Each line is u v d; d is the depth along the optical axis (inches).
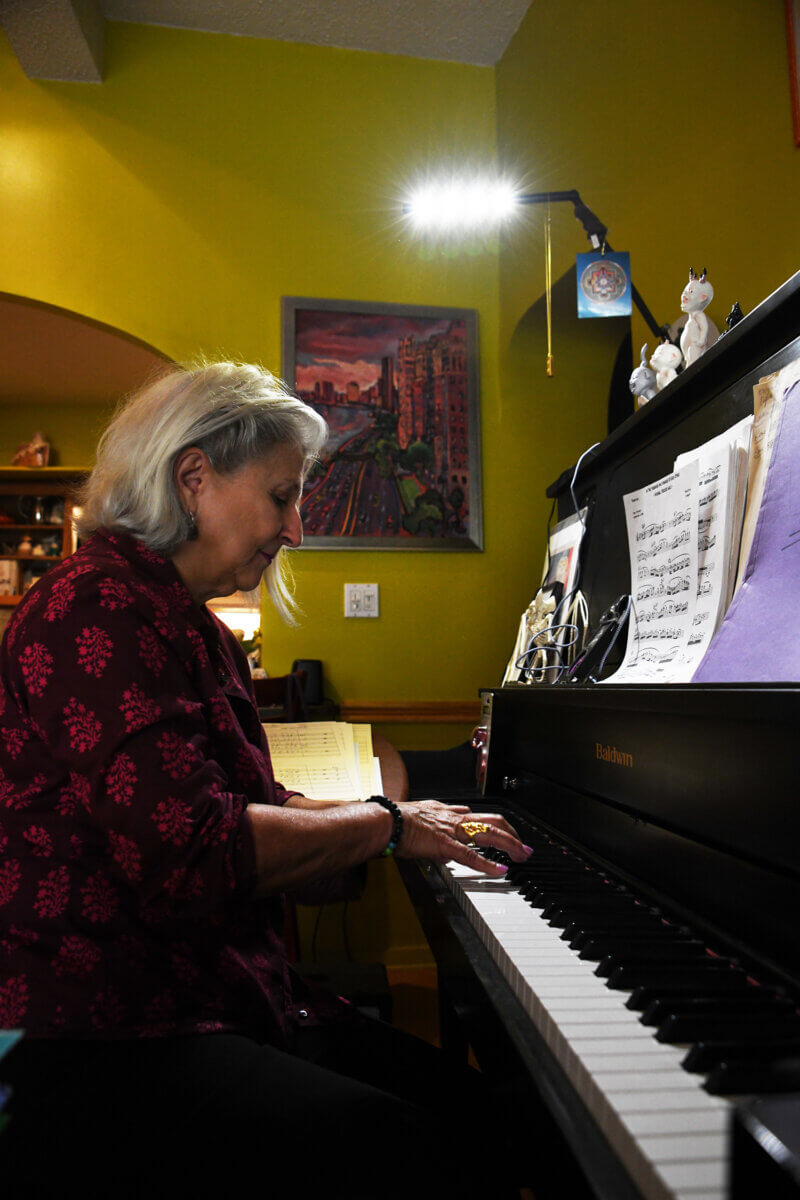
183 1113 30.0
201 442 39.0
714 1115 17.4
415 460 112.5
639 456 51.6
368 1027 44.9
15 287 105.7
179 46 112.3
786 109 62.0
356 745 66.7
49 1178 28.0
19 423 216.5
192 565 41.5
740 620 32.1
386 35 114.9
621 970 24.9
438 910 37.2
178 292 109.7
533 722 52.6
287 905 86.9
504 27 113.8
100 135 109.3
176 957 34.5
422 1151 29.3
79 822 33.4
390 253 115.0
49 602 34.2
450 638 112.2
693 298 54.1
